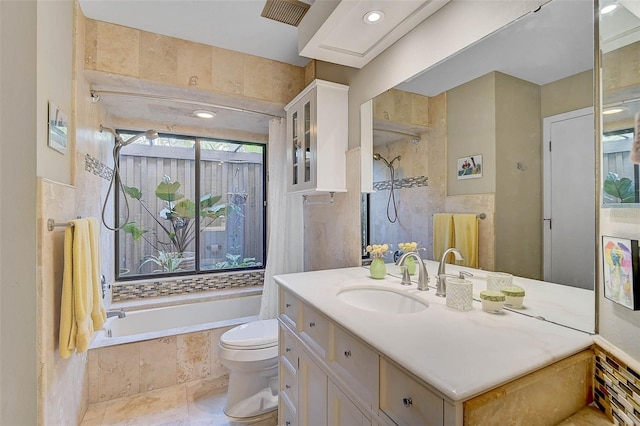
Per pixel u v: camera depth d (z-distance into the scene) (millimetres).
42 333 1227
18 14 1200
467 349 812
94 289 1564
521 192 1089
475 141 1268
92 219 1581
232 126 3174
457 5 1311
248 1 1730
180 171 3219
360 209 1981
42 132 1270
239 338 1821
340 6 1348
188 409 1923
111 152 2680
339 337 1100
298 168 2277
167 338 2145
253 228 3562
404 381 796
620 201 757
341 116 2088
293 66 2518
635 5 703
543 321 1006
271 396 1891
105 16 1854
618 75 768
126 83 2049
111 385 1986
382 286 1500
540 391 753
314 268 2568
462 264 1338
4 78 1189
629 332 724
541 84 1020
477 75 1248
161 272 3102
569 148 933
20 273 1200
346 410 1035
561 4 959
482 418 662
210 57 2205
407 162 1626
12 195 1196
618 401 750
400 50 1634
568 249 944
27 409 1208
